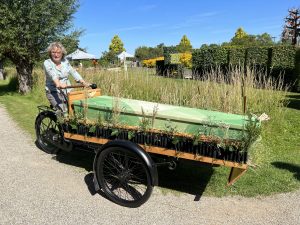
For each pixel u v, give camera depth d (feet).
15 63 45.93
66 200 13.48
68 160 17.88
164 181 15.24
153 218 12.28
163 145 12.62
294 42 95.09
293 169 16.97
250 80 25.44
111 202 13.37
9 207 12.84
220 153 11.71
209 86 24.22
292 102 35.60
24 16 42.29
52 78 16.60
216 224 12.00
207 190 14.48
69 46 46.26
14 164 17.24
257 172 16.42
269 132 22.80
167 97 24.93
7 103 37.42
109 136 13.84
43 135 18.54
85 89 16.52
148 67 38.63
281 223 12.16
